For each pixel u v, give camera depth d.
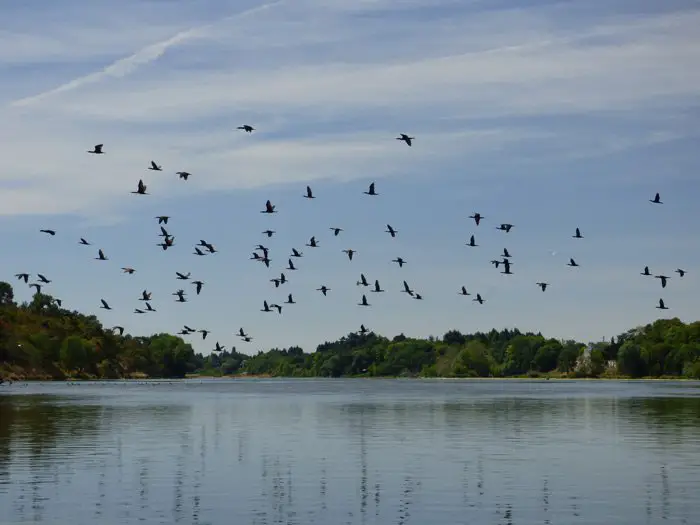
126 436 72.81
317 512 38.97
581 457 57.50
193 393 193.62
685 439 69.31
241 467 53.03
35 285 97.25
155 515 38.28
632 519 37.12
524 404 129.12
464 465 53.75
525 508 39.59
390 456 58.53
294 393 195.88
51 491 44.19
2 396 159.50
